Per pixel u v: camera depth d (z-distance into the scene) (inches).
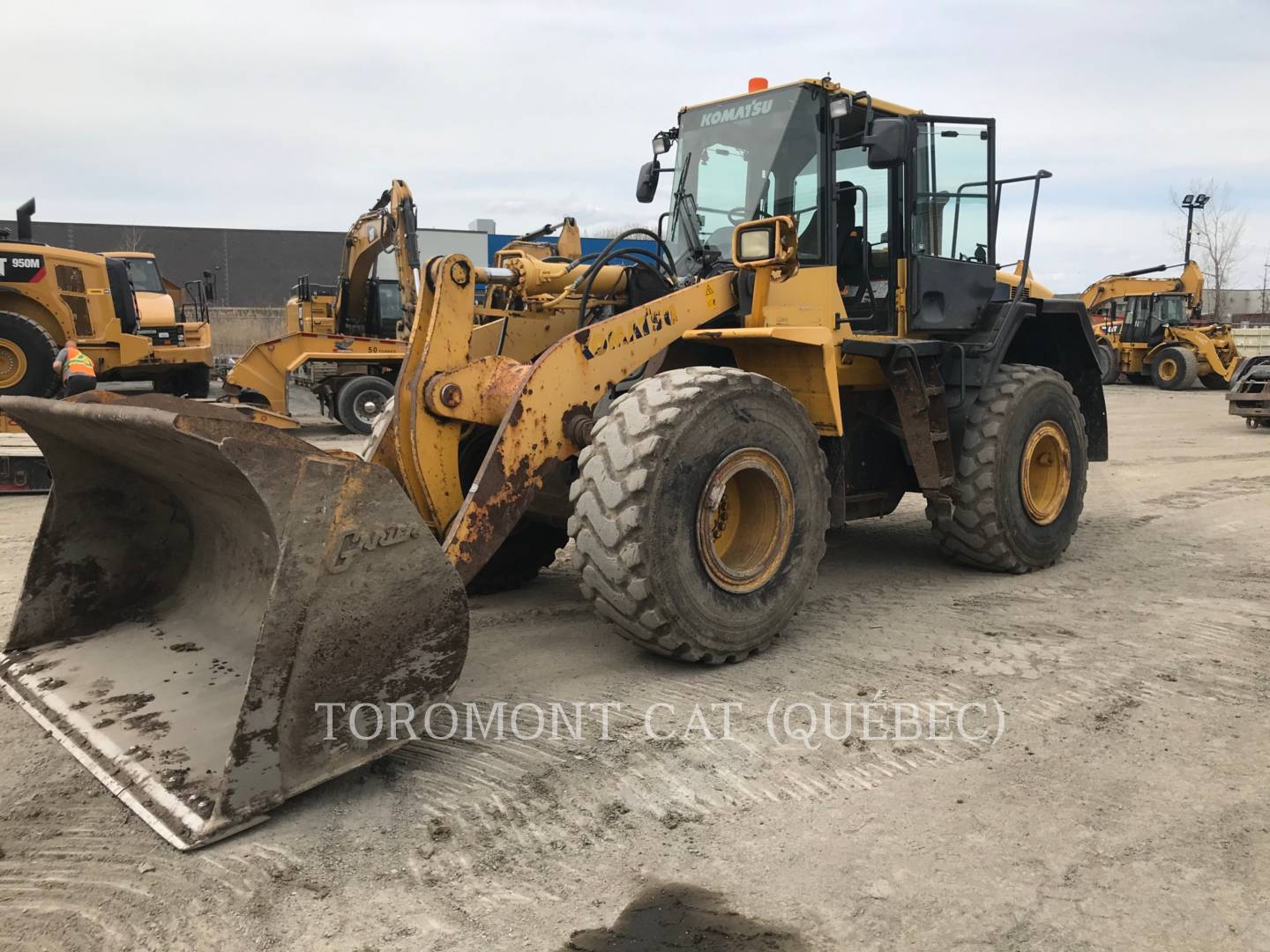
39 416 129.6
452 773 111.5
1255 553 223.1
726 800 105.5
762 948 80.7
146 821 97.3
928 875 91.3
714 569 141.2
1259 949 80.2
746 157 187.3
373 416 515.5
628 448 133.4
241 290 1640.0
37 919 84.7
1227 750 117.2
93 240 1531.7
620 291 184.4
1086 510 279.4
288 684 98.3
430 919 84.7
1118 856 94.1
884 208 193.6
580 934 82.7
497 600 187.0
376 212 509.7
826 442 182.5
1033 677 141.7
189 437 97.0
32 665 132.0
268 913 85.4
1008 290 230.8
